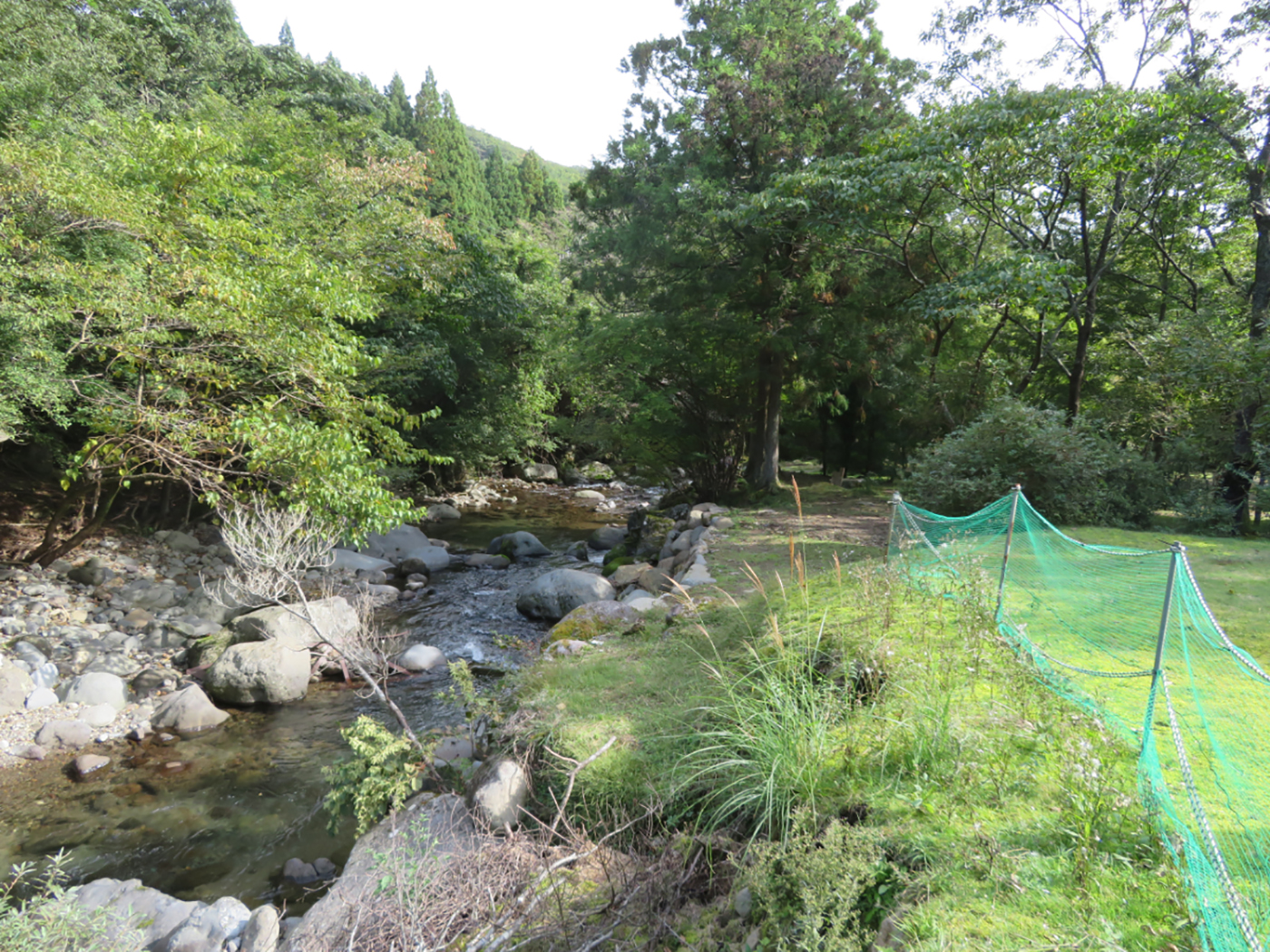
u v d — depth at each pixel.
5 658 8.10
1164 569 5.03
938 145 13.16
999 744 3.64
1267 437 12.11
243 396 9.71
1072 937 2.38
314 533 8.02
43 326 7.85
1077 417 12.29
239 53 24.84
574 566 15.34
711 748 4.34
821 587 7.03
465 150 59.72
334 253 13.02
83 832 5.68
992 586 5.53
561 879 3.95
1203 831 2.54
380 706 8.04
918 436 18.52
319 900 4.40
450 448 21.31
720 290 15.59
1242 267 17.86
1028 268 12.94
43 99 10.28
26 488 13.54
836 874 2.86
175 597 11.27
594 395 20.77
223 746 7.14
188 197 9.93
